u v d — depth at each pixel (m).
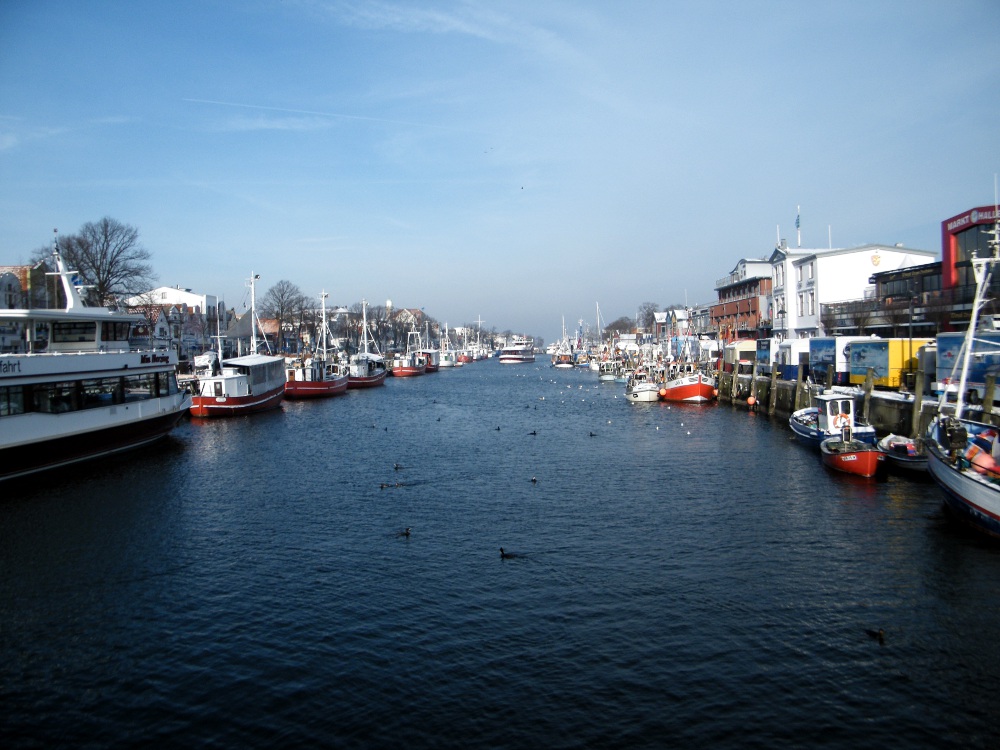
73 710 16.75
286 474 42.25
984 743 15.31
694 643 19.55
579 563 25.83
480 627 20.59
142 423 47.94
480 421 70.19
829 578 24.12
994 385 35.47
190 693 17.36
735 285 122.38
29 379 38.38
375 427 65.25
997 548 26.64
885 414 46.09
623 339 180.88
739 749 15.06
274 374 83.44
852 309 72.94
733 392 80.81
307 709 16.58
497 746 15.18
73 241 83.06
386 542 28.52
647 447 51.25
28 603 22.81
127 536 29.69
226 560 26.62
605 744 15.23
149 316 100.75
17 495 36.69
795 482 38.00
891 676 17.86
